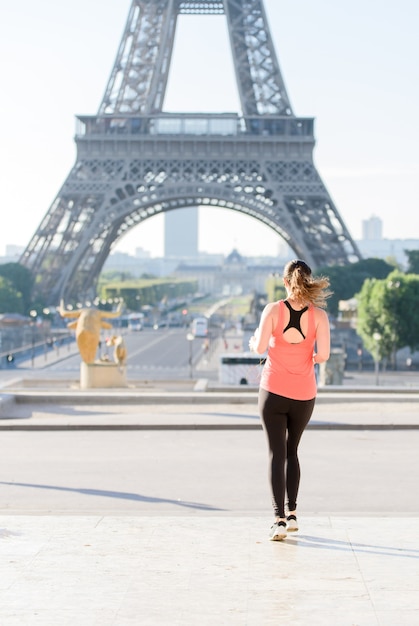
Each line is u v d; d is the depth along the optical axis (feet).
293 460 59.62
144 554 53.67
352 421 114.11
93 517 63.67
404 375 522.06
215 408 138.21
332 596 45.65
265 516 64.69
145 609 43.62
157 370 529.04
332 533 58.95
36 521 62.28
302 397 58.34
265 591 46.47
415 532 59.21
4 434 108.47
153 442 102.12
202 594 45.98
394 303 550.36
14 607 43.88
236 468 86.48
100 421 113.80
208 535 58.44
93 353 205.57
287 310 58.34
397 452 95.14
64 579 48.52
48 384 219.41
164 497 73.87
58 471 84.74
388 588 46.96
